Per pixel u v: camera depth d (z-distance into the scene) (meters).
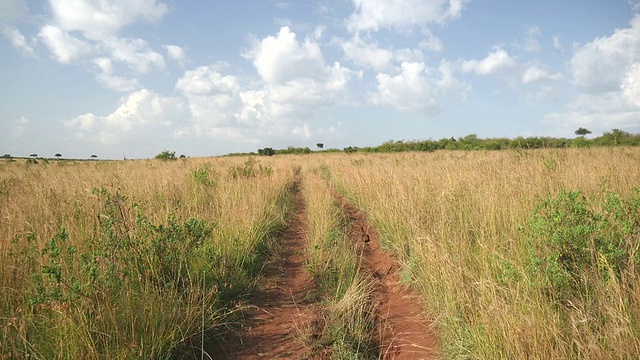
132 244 4.45
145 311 3.65
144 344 3.36
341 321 4.23
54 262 3.86
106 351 3.10
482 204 6.23
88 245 4.75
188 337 3.70
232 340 4.04
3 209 6.39
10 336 3.22
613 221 4.35
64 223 5.67
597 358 2.59
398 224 6.91
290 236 8.40
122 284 3.88
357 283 5.11
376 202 9.07
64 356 3.08
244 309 4.72
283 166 21.38
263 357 3.76
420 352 3.80
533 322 2.97
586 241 3.80
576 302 3.32
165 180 10.69
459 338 3.62
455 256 4.64
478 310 3.59
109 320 3.44
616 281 3.22
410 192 7.86
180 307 4.02
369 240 7.86
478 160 13.93
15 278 3.99
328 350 3.81
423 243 5.36
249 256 6.18
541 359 2.75
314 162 28.95
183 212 7.18
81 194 7.89
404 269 5.66
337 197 13.19
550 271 3.69
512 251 4.55
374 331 4.23
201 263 5.09
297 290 5.44
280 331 4.27
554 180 7.70
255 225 7.25
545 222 4.14
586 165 9.54
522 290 3.72
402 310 4.76
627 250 3.75
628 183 6.82
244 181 11.54
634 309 2.96
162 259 4.54
